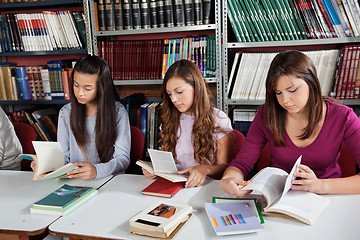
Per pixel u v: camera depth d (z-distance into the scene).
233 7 2.28
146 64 2.52
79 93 1.67
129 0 2.43
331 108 1.35
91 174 1.50
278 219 1.07
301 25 2.21
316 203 1.12
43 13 2.62
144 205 1.21
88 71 1.66
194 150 1.64
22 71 2.73
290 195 1.18
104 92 1.73
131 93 2.94
